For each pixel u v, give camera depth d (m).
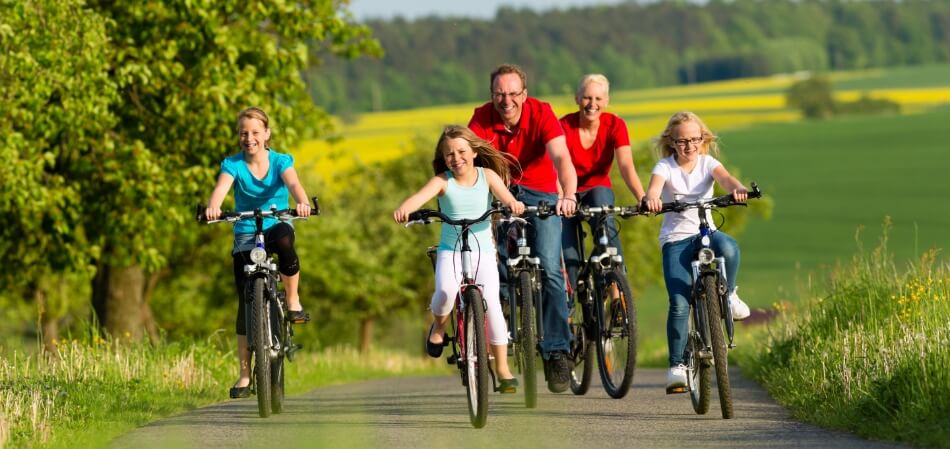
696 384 23.91
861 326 26.91
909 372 21.23
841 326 29.22
